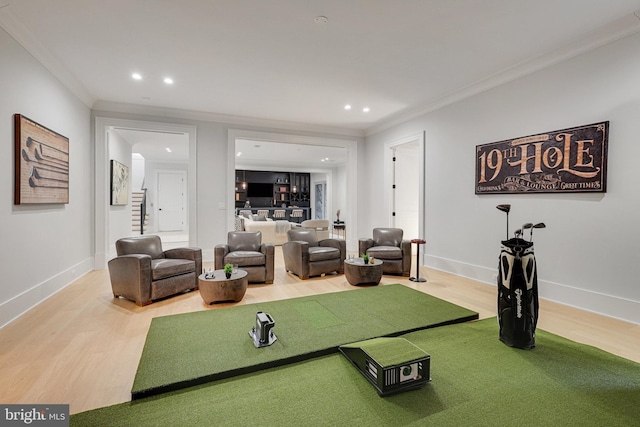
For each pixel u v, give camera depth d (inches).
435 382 74.1
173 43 122.0
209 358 82.5
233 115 220.4
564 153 127.1
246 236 176.6
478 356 86.6
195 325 105.1
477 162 165.8
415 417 62.1
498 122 155.3
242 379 75.9
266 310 120.3
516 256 91.0
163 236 392.8
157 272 130.9
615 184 112.8
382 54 132.1
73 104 162.9
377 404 66.2
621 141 111.0
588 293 120.6
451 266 183.8
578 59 123.0
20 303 114.7
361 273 155.3
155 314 117.3
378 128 250.7
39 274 128.6
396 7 100.0
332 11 102.1
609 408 64.7
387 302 130.1
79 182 171.5
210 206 220.8
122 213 256.1
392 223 243.3
